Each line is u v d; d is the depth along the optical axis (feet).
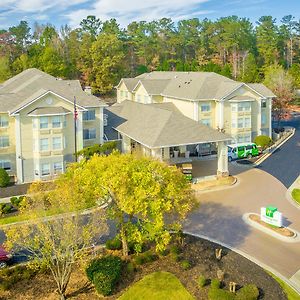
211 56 440.45
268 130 213.46
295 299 83.66
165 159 170.71
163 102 217.77
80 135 161.68
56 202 85.61
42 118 152.56
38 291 85.10
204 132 150.92
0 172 147.84
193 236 109.50
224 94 195.83
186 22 455.22
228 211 126.31
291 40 432.66
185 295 84.38
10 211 125.39
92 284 87.66
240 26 434.71
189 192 97.04
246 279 90.02
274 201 134.82
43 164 155.84
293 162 178.40
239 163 178.29
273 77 271.69
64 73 329.31
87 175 89.40
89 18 414.82
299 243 106.63
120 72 361.30
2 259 92.99
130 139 168.35
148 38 432.66
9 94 162.09
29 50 371.97
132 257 97.45
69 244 81.76
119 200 88.89
